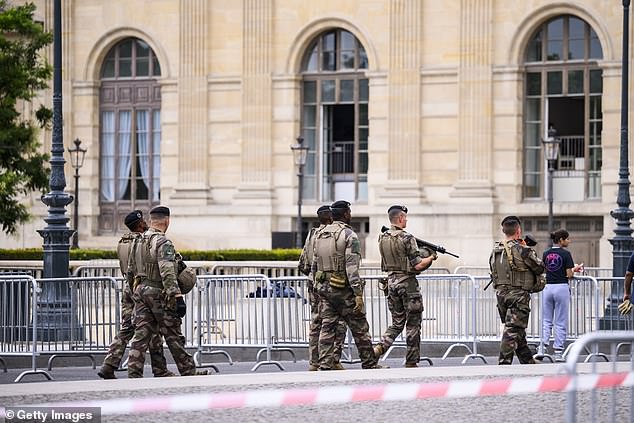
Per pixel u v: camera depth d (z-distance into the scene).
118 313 63.62
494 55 122.69
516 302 60.50
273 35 128.88
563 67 121.62
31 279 62.06
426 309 71.25
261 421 41.78
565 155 122.25
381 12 125.75
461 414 43.09
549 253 68.25
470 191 122.50
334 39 128.38
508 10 122.12
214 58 130.50
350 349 66.94
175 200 131.12
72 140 134.88
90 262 100.94
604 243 118.75
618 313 74.00
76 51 134.38
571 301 71.44
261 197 128.50
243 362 70.12
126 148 134.62
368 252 125.38
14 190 110.12
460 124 123.19
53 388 49.44
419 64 124.44
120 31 133.25
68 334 64.88
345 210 59.47
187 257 114.62
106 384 50.72
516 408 44.31
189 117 131.00
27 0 132.50
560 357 67.88
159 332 56.84
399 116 124.94
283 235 123.38
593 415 37.19
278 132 128.88
